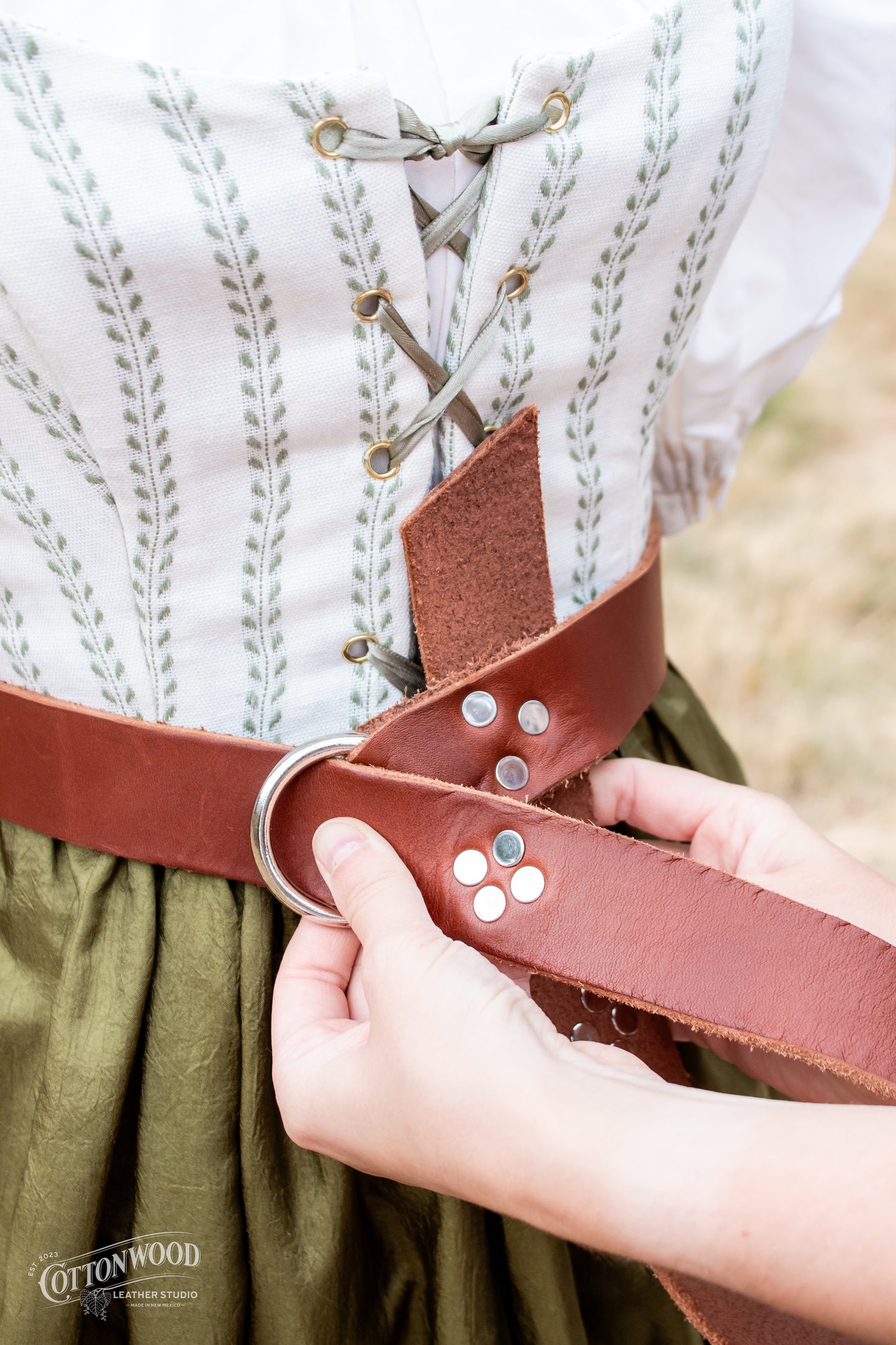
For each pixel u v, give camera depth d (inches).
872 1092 23.2
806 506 99.3
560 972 21.1
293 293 19.3
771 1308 17.8
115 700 22.4
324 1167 24.6
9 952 25.5
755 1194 15.5
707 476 36.1
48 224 17.2
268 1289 23.9
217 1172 23.3
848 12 26.4
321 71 20.6
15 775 23.8
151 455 19.8
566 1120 17.0
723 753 35.9
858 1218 15.1
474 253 20.6
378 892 20.2
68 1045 23.2
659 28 20.6
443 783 21.3
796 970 20.1
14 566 21.8
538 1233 26.2
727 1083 32.4
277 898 23.8
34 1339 23.4
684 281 24.1
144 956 23.4
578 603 26.3
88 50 16.8
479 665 23.1
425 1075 18.2
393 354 20.6
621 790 28.4
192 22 19.9
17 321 18.1
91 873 23.7
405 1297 27.4
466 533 22.5
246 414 20.0
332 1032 21.8
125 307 18.2
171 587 21.3
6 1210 25.3
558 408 23.8
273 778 21.2
